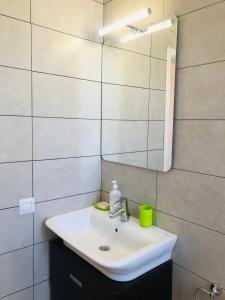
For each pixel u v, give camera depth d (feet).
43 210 5.32
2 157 4.70
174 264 4.64
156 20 4.67
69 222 5.46
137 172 5.24
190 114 4.25
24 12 4.71
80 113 5.65
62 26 5.20
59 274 5.11
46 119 5.16
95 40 5.74
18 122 4.82
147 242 4.47
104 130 5.98
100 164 6.15
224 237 3.95
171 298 4.71
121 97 5.50
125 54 5.36
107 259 3.84
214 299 4.10
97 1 5.72
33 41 4.86
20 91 4.79
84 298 4.42
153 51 4.76
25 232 5.14
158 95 4.70
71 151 5.60
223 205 3.93
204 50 4.00
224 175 3.89
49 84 5.13
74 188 5.74
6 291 5.02
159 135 4.72
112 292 3.81
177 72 4.37
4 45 4.54
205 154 4.10
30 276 5.31
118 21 5.13
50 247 5.37
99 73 5.89
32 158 5.06
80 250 4.16
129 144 5.38
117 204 5.29
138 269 4.12
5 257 4.94
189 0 4.15
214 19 3.86
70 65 5.39
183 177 4.42
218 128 3.92
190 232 4.38
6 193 4.82
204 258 4.21
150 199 5.01
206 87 4.02
